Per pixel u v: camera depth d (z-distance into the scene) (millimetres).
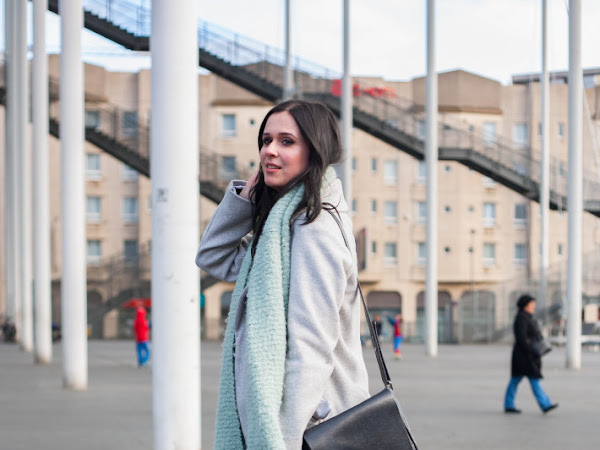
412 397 15094
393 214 58656
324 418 2143
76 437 9984
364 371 2260
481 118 59156
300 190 2270
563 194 39188
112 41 30000
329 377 2141
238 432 2238
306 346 2102
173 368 6520
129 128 36719
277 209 2252
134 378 18891
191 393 6566
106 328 54688
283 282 2180
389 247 58625
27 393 15281
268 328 2127
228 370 2275
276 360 2098
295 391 2062
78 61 14898
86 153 58250
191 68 6406
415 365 25094
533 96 59594
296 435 2033
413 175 58656
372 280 58094
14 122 34406
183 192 6434
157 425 6582
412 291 58469
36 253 22734
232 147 57781
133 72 56875
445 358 29625
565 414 12781
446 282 58688
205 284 44000
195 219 6500
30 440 9742
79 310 16000
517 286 45625
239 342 2246
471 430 10914
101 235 57969
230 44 34250
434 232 29703
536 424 11586
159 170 6430
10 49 33531
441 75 58906
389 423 2096
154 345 6574
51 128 35750
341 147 2365
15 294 41250
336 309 2137
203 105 57844
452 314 46562
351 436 2062
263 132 2369
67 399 14289
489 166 36656
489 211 59188
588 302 42781
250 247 2379
